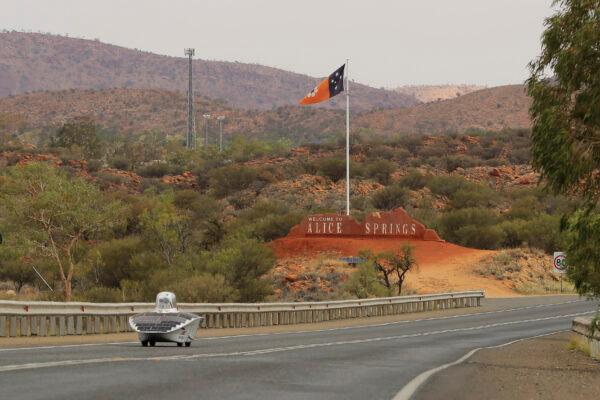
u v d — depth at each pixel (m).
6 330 64.00
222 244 166.38
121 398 26.39
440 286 161.00
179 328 54.22
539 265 178.50
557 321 105.94
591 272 60.81
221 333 78.38
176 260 146.25
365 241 181.75
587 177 46.22
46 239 134.25
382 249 176.88
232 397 27.47
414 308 128.00
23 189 136.25
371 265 148.12
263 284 134.62
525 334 84.12
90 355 44.84
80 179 139.00
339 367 40.69
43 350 48.94
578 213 49.50
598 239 46.59
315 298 145.12
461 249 184.88
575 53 45.03
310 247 179.38
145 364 38.19
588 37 44.72
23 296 130.12
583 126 45.50
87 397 26.36
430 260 177.50
